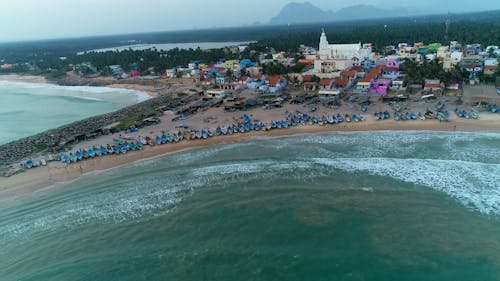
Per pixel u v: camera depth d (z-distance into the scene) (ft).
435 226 140.77
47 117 385.70
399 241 133.59
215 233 145.07
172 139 253.44
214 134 260.42
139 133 274.77
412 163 193.88
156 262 130.31
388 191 167.43
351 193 167.53
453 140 221.05
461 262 121.80
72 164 227.61
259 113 302.45
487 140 217.77
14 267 134.21
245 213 157.38
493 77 344.08
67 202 179.83
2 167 229.25
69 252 139.85
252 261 127.95
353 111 287.89
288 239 138.62
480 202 154.71
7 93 569.23
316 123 267.18
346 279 117.60
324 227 144.25
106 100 463.83
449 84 331.77
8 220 167.73
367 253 128.57
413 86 340.59
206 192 178.29
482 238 132.87
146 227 152.15
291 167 199.11
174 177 197.57
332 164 199.21
